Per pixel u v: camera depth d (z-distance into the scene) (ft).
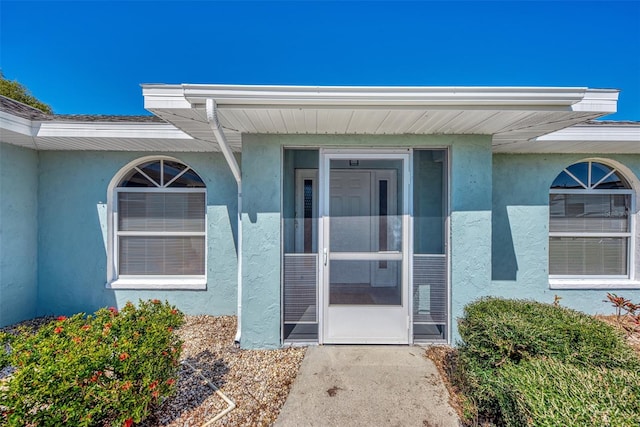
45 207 17.34
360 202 13.01
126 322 8.95
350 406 9.17
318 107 9.55
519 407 5.98
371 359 11.69
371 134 12.62
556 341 7.93
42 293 17.33
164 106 9.71
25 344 7.52
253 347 12.63
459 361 9.96
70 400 6.63
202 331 15.10
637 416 5.09
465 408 8.58
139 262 18.13
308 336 12.96
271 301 12.60
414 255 13.04
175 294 17.57
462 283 12.64
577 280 18.62
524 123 11.12
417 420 8.63
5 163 15.47
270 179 12.60
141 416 7.50
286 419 8.70
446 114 10.12
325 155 12.94
